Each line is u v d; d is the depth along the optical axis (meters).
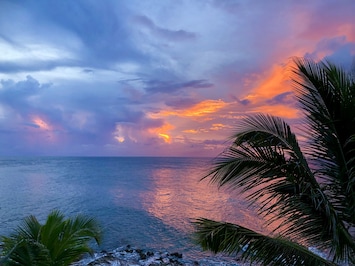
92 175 66.75
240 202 29.78
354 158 4.01
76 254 5.44
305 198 4.19
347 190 4.05
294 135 4.46
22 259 4.23
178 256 13.86
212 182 4.59
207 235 4.57
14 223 20.30
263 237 4.31
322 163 4.42
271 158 4.42
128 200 32.00
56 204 28.78
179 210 26.16
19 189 39.59
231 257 13.62
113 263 11.53
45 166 104.88
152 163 144.25
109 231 18.58
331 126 4.21
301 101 4.38
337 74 4.19
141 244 16.20
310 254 4.18
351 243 4.00
